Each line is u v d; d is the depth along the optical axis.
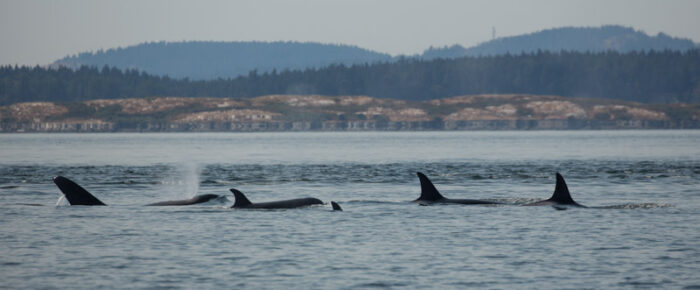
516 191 154.38
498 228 94.56
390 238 87.38
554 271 69.62
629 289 63.12
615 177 194.75
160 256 76.88
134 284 65.38
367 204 119.94
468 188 162.50
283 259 75.38
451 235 89.44
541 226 96.00
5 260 74.75
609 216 105.06
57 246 82.38
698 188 158.00
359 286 64.75
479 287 64.19
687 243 82.81
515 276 67.88
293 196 145.12
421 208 114.81
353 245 83.00
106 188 167.88
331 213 109.38
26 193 149.88
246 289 63.78
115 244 83.56
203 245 82.94
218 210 112.94
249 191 157.75
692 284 64.31
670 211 110.38
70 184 120.25
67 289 63.66
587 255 76.69
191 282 66.12
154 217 105.50
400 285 65.00
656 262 72.94
